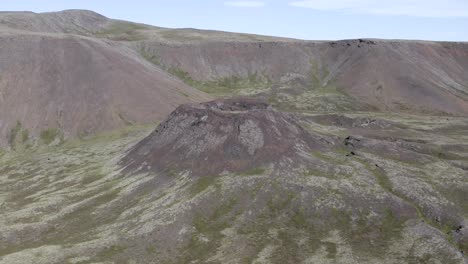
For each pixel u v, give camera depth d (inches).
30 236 2551.7
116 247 2356.1
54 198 3051.2
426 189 2918.3
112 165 3599.9
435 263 2128.4
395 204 2701.8
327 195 2807.6
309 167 3144.7
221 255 2269.9
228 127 3373.5
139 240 2418.8
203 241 2401.6
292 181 2955.2
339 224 2566.4
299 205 2731.3
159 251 2332.7
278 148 3262.8
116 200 2955.2
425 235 2394.2
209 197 2802.7
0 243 2454.5
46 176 3624.5
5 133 4480.8
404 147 3944.4
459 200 2832.2
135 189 3065.9
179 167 3201.3
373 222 2571.4
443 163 3528.5
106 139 4458.7
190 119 3575.3
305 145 3447.3
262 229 2524.6
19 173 3769.7
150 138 3695.9
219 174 3080.7
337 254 2245.3
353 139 3836.1
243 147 3243.1
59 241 2466.8
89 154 4055.1
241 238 2427.4
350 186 2888.8
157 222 2568.9
